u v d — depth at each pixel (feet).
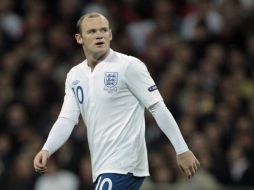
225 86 149.89
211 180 127.95
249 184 129.49
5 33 168.35
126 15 171.22
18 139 146.51
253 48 159.12
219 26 162.71
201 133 138.31
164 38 163.73
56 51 163.43
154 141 135.74
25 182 135.54
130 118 70.08
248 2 168.04
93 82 70.95
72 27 168.86
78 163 137.18
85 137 140.36
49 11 173.27
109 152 69.62
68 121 72.69
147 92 69.51
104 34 70.95
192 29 162.50
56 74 158.20
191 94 145.89
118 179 68.95
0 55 165.48
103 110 70.28
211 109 143.43
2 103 153.89
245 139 136.05
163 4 169.68
